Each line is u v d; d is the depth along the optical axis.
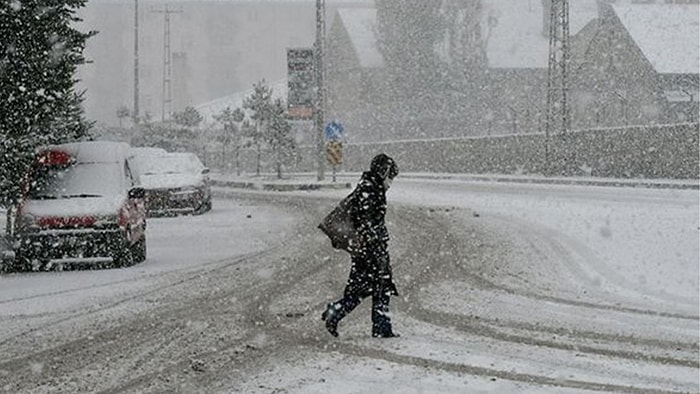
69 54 19.20
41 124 19.05
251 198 41.34
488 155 59.50
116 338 10.93
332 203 35.12
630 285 15.41
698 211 26.02
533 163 54.72
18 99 18.47
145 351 10.17
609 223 22.80
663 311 13.08
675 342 10.92
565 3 50.06
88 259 17.81
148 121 81.31
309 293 14.20
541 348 10.39
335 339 10.77
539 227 22.97
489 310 12.88
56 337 11.05
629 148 47.56
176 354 9.99
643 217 24.16
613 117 72.56
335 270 16.80
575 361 9.73
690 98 67.00
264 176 62.00
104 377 8.99
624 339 11.05
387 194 39.34
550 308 13.16
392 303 13.31
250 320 11.98
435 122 86.19
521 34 92.94
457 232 22.72
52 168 19.12
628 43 71.00
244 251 20.39
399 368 9.27
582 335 11.24
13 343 10.74
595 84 75.44
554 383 8.73
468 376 8.96
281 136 57.72
